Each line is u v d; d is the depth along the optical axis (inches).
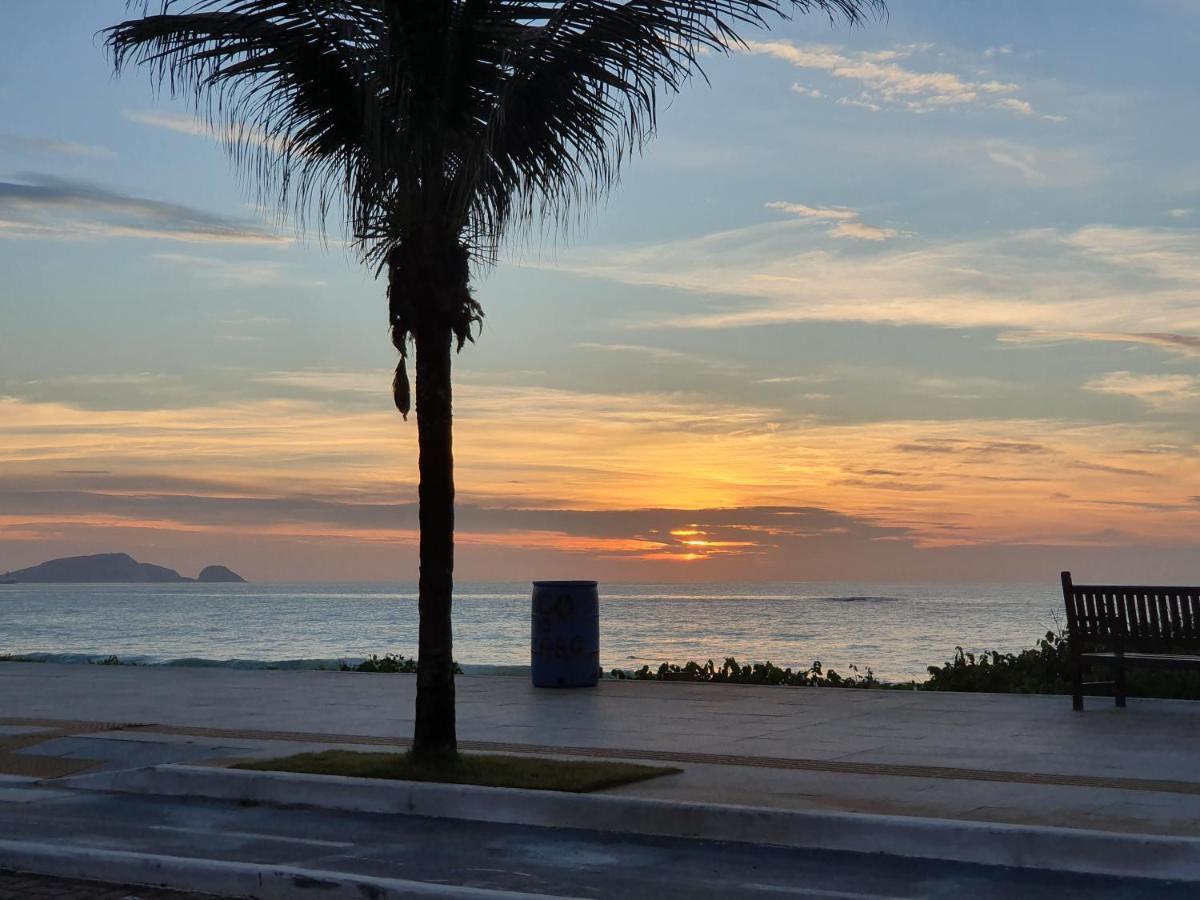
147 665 928.9
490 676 777.6
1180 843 284.0
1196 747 445.7
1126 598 540.4
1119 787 366.9
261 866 300.4
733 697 636.7
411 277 413.4
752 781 382.0
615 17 403.5
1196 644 519.2
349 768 406.3
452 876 296.0
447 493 420.5
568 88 422.6
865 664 2140.7
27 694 692.1
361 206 424.5
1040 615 5851.4
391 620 5374.0
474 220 427.2
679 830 339.9
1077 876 288.5
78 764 472.4
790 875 293.6
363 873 300.4
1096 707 566.6
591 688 688.4
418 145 409.4
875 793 359.9
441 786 374.6
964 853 305.4
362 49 409.7
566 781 376.2
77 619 5684.1
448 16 408.5
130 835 348.8
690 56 411.5
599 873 298.0
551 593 693.3
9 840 339.0
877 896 272.8
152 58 421.7
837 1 395.2
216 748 474.0
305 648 2834.6
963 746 454.6
